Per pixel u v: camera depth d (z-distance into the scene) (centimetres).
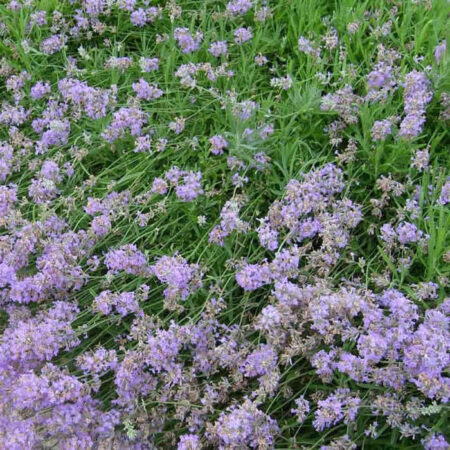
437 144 87
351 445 69
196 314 78
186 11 103
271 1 103
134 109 88
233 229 81
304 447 71
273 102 89
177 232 85
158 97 93
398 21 99
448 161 85
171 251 83
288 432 74
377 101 88
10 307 79
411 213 80
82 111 93
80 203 87
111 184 85
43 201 85
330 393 72
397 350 71
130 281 82
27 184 90
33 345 73
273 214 81
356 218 79
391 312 75
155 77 95
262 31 98
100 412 73
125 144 91
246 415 69
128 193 84
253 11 100
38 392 70
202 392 76
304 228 79
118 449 72
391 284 75
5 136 95
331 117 89
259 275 75
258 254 81
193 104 94
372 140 84
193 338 74
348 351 73
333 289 77
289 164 86
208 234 84
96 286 81
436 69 87
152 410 74
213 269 82
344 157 84
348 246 80
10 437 69
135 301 77
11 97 98
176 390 76
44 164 86
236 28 100
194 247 84
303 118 88
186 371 75
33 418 72
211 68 93
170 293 77
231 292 79
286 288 73
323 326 72
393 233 77
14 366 74
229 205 80
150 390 75
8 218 81
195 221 85
